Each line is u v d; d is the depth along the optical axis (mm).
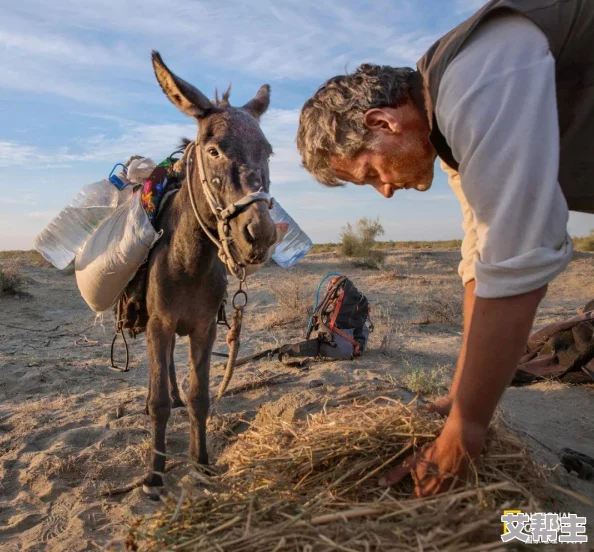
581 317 5199
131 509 3256
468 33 1612
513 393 4855
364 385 4387
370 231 19969
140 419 4641
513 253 1495
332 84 1879
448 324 8922
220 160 3029
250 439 2535
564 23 1605
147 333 3607
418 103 1816
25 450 4156
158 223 3652
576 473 3076
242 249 2924
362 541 1608
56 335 8789
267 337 8047
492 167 1484
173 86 3174
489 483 1911
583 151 1762
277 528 1688
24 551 2875
